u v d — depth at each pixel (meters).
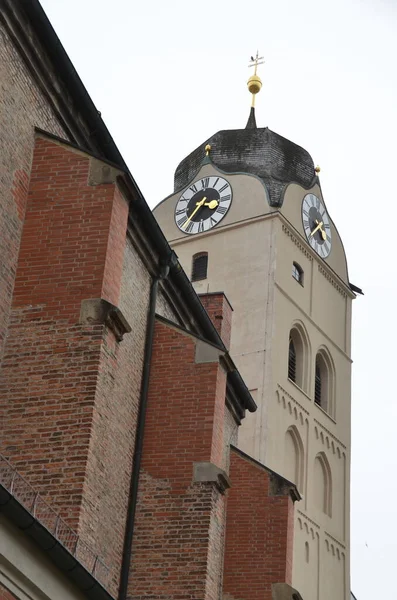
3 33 27.77
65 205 28.31
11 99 28.00
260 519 40.59
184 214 79.69
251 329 72.56
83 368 26.70
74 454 26.14
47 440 26.28
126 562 30.64
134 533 31.64
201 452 32.44
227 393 42.50
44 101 29.67
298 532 69.75
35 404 26.58
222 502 32.75
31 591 21.84
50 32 28.77
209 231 77.81
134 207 32.34
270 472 41.34
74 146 28.84
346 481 76.44
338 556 73.31
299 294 76.50
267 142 81.44
